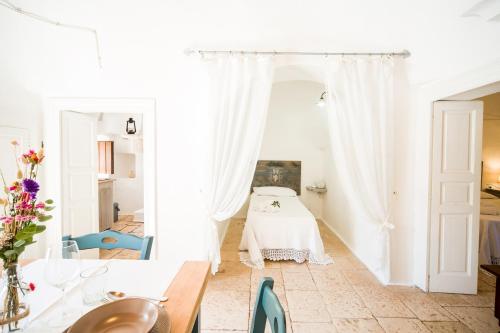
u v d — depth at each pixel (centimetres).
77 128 285
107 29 255
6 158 240
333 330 190
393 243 255
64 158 270
